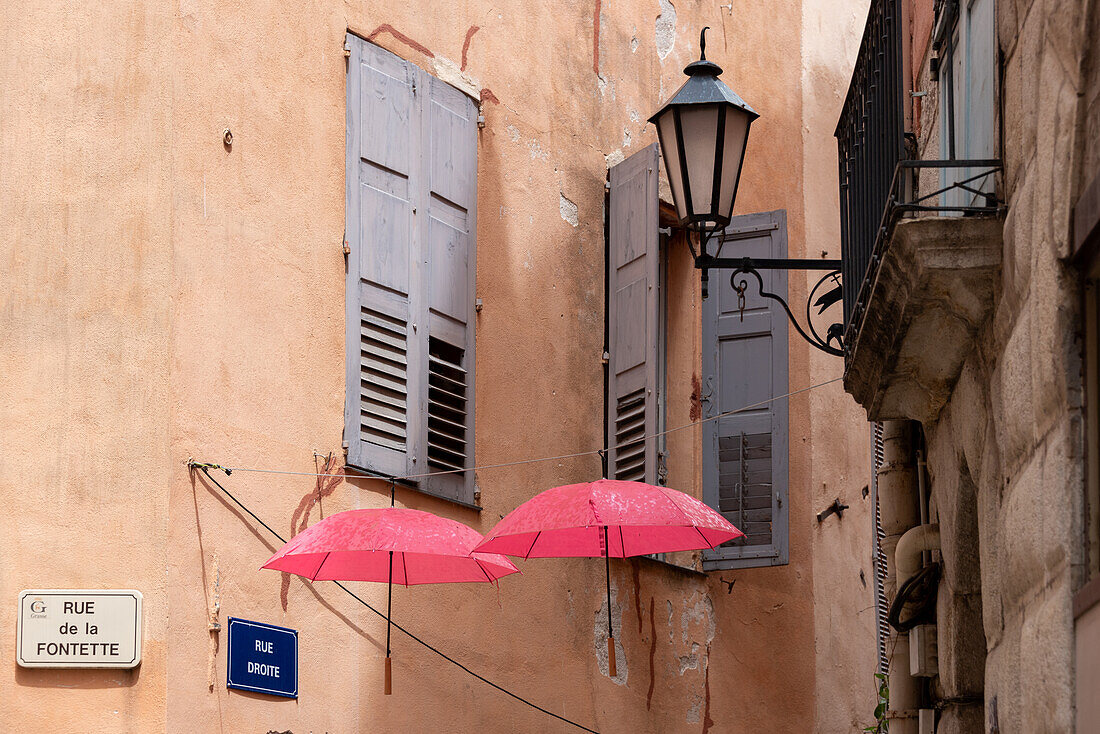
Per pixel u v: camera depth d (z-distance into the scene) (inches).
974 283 239.1
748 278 460.8
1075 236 189.6
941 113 301.9
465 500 381.7
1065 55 195.9
